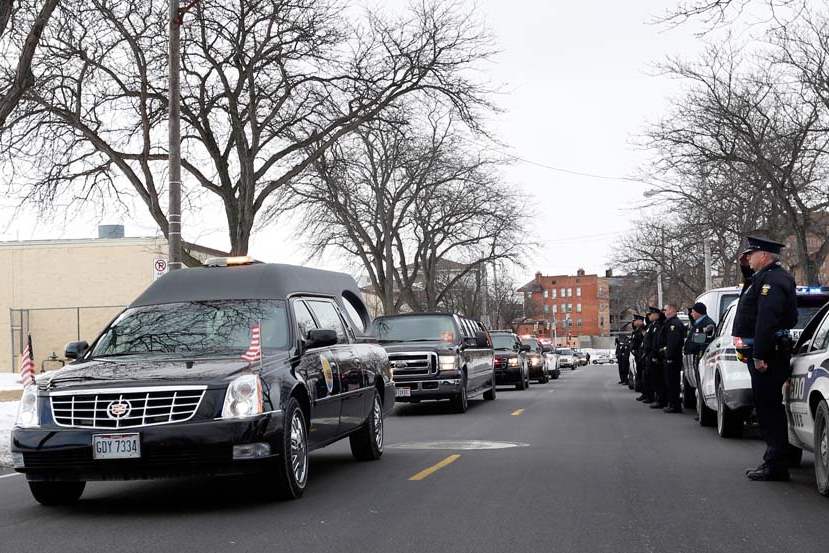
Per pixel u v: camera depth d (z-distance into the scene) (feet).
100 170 82.94
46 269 182.09
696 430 51.47
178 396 26.12
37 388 27.09
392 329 69.77
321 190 129.49
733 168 110.63
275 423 26.84
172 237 60.90
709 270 139.33
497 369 105.60
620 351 121.90
